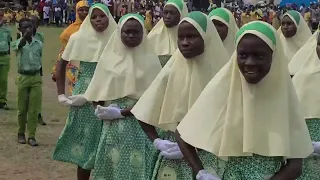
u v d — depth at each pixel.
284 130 3.29
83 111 6.48
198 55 4.44
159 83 4.61
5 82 11.41
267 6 32.31
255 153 3.36
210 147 3.47
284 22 7.45
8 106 11.80
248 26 3.29
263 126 3.34
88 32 6.79
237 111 3.41
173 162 4.51
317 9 29.86
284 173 3.33
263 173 3.40
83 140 6.52
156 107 4.61
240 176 3.48
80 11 8.48
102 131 5.75
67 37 8.49
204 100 3.57
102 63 5.83
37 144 8.70
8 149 8.42
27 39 8.53
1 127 9.84
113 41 5.83
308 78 5.00
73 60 6.73
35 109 8.66
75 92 6.73
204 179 3.55
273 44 3.27
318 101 4.91
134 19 5.66
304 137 3.36
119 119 5.54
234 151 3.42
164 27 7.27
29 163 7.78
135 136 5.50
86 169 6.49
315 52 5.07
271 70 3.32
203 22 4.38
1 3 32.22
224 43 6.13
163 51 7.15
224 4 33.84
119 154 5.55
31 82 8.59
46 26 34.97
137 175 5.49
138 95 5.61
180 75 4.54
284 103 3.31
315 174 4.84
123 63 5.71
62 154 6.61
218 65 4.46
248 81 3.32
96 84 5.83
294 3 32.25
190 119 3.62
